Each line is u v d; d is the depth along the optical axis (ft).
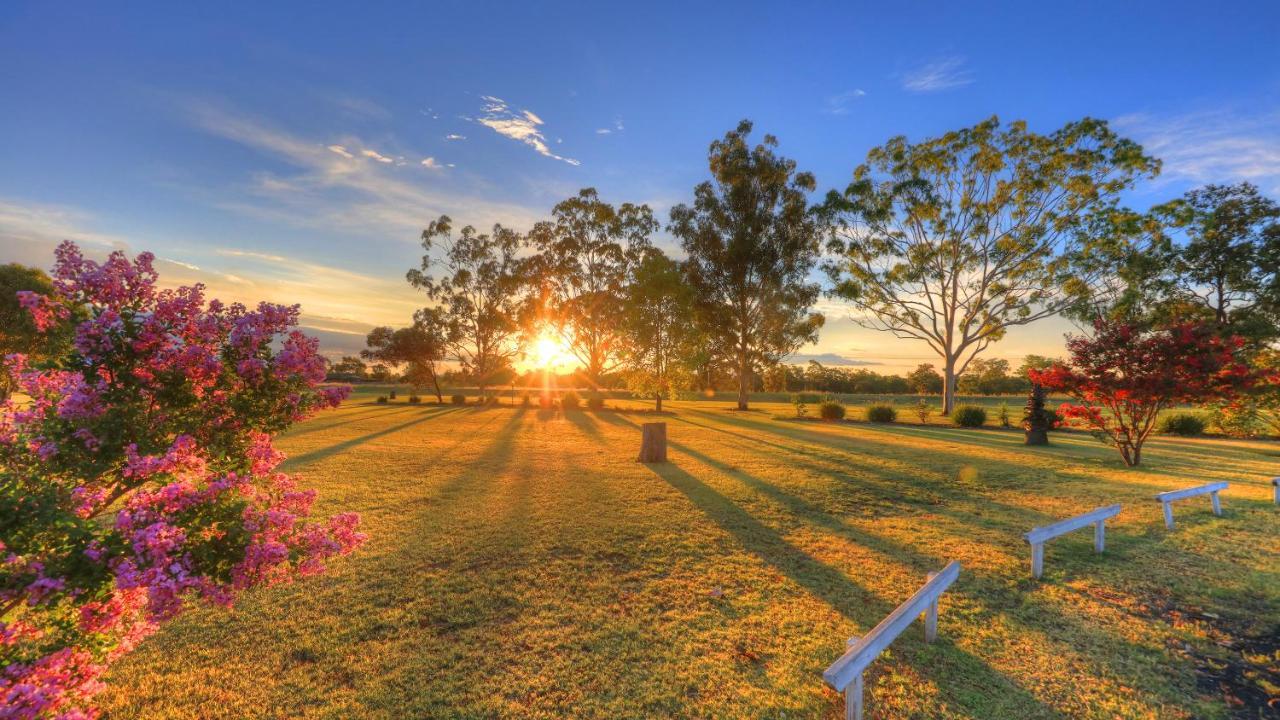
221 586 9.64
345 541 11.81
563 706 12.51
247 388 11.27
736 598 18.54
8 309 89.51
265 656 14.38
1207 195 113.39
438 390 152.87
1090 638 16.02
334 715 12.03
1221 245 109.19
